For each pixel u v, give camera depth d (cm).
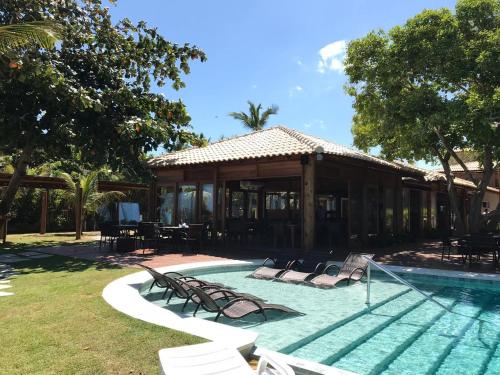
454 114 1316
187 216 1741
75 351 428
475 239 1155
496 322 666
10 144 1565
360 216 1706
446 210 2817
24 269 990
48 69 1209
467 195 2903
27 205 2422
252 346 454
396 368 474
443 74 1398
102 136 1559
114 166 1680
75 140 1563
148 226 1388
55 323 526
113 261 1148
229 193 1931
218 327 509
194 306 746
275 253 1402
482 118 1277
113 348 436
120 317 554
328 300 802
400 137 1622
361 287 934
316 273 1041
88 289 743
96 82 1705
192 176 1731
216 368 318
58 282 814
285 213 2342
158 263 1135
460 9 1404
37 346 442
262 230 1764
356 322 659
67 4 1567
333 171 1523
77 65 1670
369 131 1856
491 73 1315
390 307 757
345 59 1616
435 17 1384
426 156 2014
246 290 885
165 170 1847
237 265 1148
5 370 377
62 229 2603
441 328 631
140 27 1669
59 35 968
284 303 773
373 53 1521
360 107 1722
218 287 736
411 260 1292
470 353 523
